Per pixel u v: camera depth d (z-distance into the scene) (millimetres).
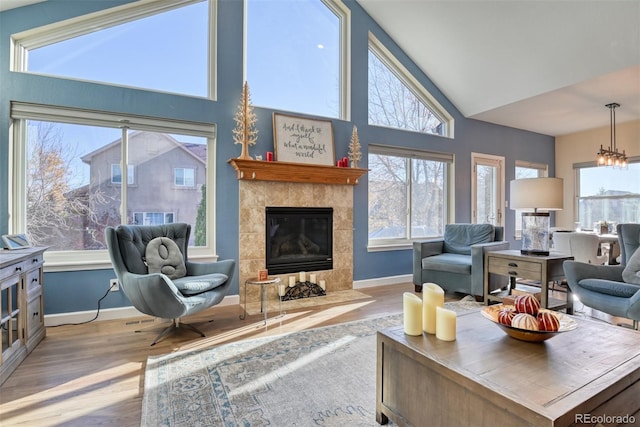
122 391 1780
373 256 4387
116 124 3068
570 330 1423
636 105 4562
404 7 4113
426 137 4844
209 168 3494
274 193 3721
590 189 5898
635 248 2621
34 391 1774
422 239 4848
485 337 1456
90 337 2543
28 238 2639
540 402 961
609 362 1214
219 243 3465
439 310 1438
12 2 2662
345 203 4152
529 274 2926
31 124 2848
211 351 2268
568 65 3678
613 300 2311
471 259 3525
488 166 5496
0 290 1838
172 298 2307
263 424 1479
